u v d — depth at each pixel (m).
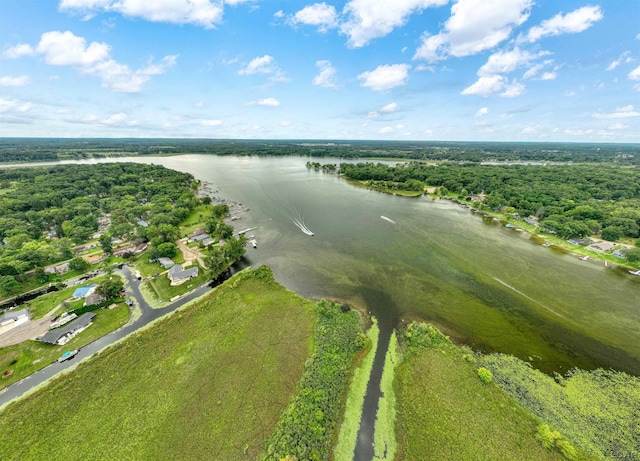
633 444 34.78
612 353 49.88
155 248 85.62
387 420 38.56
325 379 43.41
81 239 98.12
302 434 35.38
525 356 49.12
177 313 60.56
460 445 34.62
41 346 51.81
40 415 38.94
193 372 45.41
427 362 46.88
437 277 75.31
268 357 48.34
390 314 60.47
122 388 42.78
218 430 36.75
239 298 65.19
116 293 65.44
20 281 72.25
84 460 33.72
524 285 71.44
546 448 34.19
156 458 33.72
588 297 66.44
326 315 57.91
